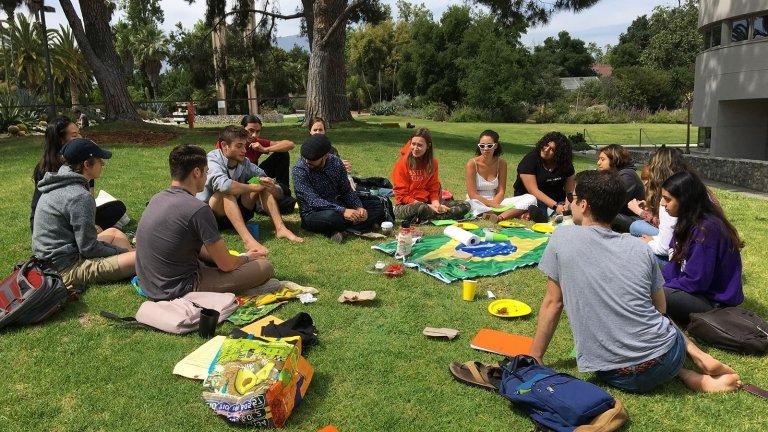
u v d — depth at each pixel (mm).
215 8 21641
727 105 19984
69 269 4371
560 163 6898
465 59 50906
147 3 25797
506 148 19469
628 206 6039
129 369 3287
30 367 3309
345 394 3082
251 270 4309
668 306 3773
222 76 23672
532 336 3775
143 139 13945
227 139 5531
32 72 38438
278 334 3439
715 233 3631
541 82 50719
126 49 59594
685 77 48844
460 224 6375
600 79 55969
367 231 6094
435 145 16859
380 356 3473
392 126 20641
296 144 14305
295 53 60750
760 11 17906
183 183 4047
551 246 3156
